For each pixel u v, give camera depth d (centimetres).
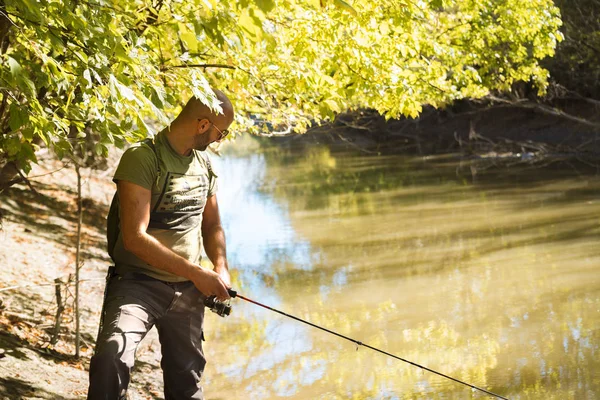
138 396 596
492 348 783
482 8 1259
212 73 583
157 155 344
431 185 2148
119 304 336
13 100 351
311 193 2134
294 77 656
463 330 851
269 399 641
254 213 1806
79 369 613
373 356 760
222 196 2138
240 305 975
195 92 335
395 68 701
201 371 365
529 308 927
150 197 341
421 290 1035
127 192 335
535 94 2827
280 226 1609
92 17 352
